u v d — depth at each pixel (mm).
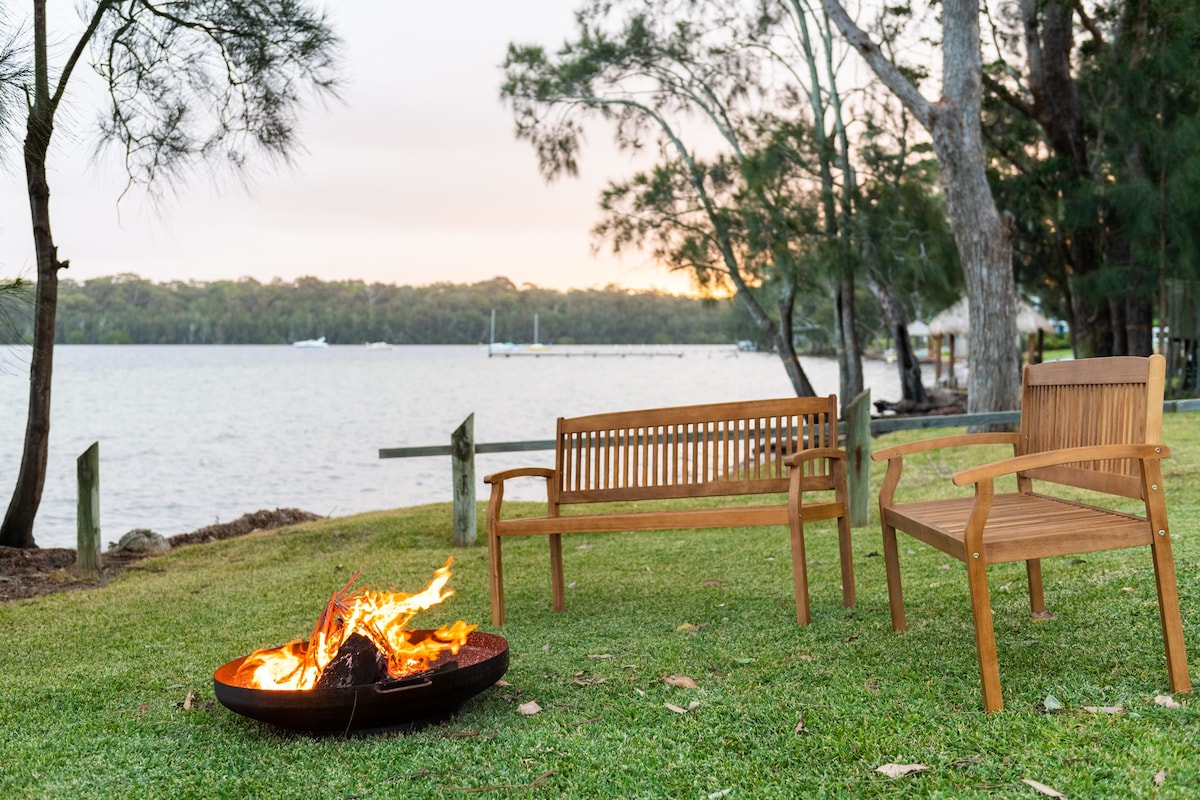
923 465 8953
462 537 6652
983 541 2564
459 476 6648
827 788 2168
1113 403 2822
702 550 5793
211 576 5875
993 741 2338
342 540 6996
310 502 12477
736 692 2898
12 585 5832
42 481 7074
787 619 3832
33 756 2715
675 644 3555
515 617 4258
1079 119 14750
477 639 3273
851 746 2389
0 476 15500
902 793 2113
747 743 2477
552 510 4348
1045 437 3219
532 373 63938
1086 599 3641
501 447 6758
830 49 14664
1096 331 16016
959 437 3430
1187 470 7176
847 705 2672
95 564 6203
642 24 15258
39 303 7020
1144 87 12961
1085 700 2568
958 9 10305
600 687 3082
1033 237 15852
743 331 57219
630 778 2303
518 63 15602
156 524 10719
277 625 4371
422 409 32219
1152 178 13836
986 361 10586
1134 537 2604
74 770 2582
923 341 52312
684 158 15219
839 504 3922
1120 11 14055
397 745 2613
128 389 44750
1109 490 2803
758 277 15531
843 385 16016
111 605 5070
